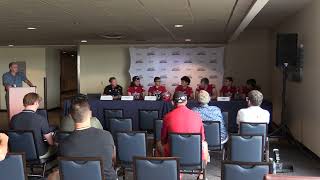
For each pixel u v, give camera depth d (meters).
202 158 4.32
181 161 4.29
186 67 12.49
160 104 8.41
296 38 7.54
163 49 12.59
